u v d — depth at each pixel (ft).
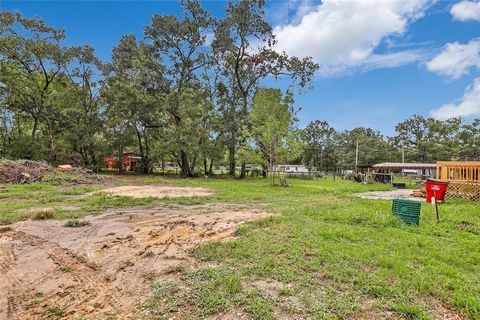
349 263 12.57
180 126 84.79
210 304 9.16
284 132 64.69
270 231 18.31
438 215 23.34
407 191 54.60
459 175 40.09
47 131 97.91
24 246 15.40
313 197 39.60
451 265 12.75
